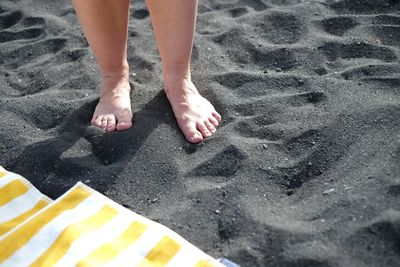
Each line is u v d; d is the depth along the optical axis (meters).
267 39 2.39
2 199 1.61
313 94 1.92
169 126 1.86
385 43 2.21
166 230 1.46
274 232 1.40
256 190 1.57
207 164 1.68
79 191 1.61
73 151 1.80
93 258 1.37
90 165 1.75
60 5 2.95
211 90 2.04
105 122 1.87
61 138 1.86
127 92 1.99
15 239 1.43
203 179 1.64
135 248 1.42
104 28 1.79
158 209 1.57
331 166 1.59
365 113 1.72
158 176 1.68
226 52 2.33
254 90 2.03
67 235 1.43
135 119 1.91
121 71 1.98
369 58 2.12
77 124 1.92
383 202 1.40
